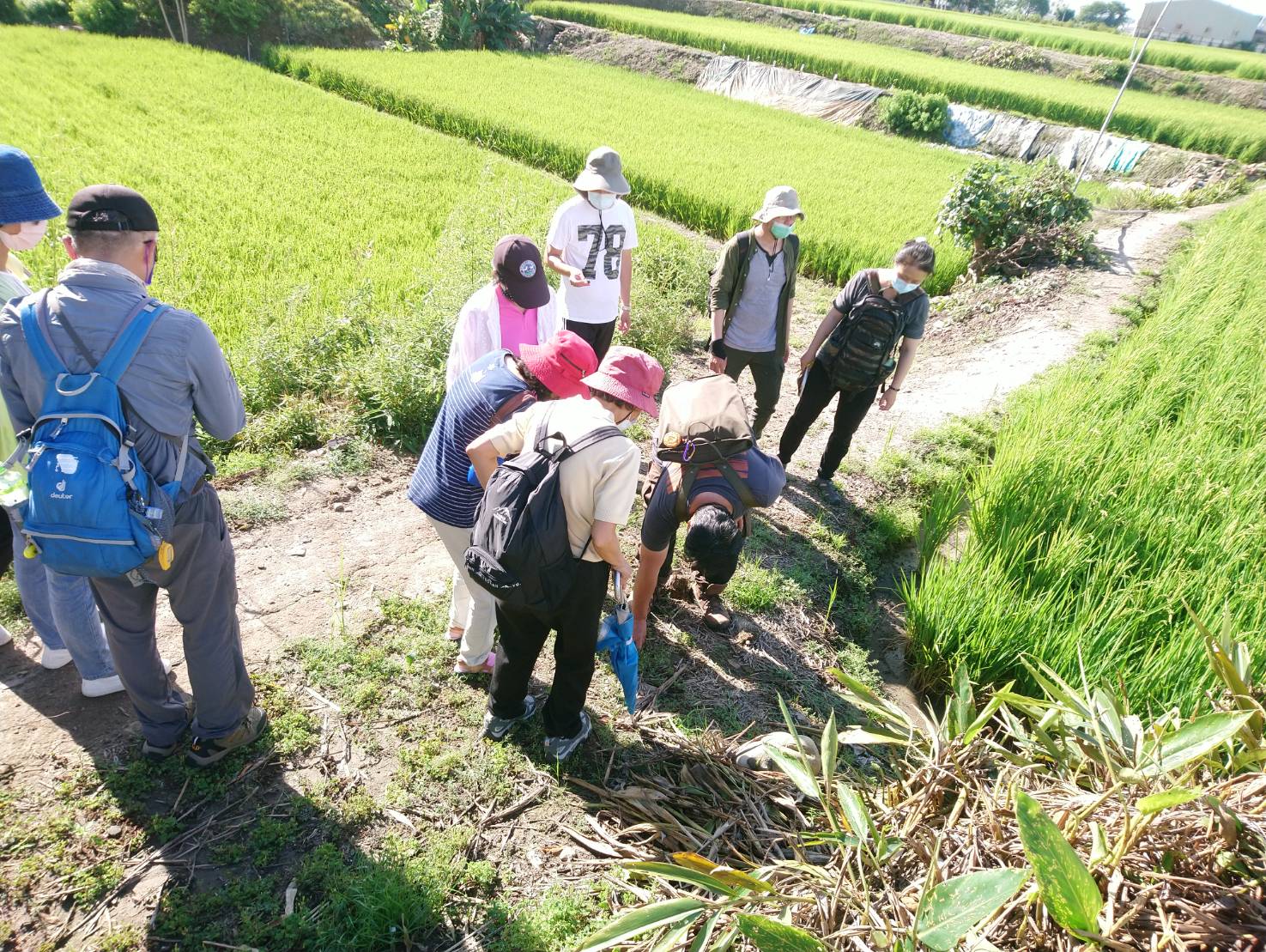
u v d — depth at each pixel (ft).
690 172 47.44
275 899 8.22
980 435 22.57
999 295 34.12
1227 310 29.86
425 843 9.02
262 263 26.02
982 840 7.98
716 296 16.60
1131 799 7.48
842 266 34.94
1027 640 13.08
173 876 8.30
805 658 13.61
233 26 80.89
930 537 17.19
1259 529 14.93
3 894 7.85
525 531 8.02
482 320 11.50
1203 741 6.94
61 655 10.60
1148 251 43.09
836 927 7.38
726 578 10.59
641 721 11.30
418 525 14.93
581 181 16.44
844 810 7.83
